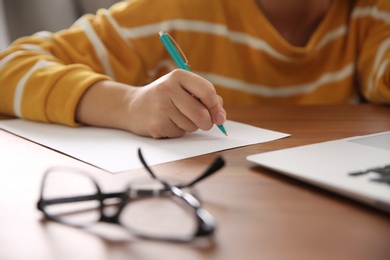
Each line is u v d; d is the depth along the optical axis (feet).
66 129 2.12
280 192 1.19
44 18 3.96
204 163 1.50
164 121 1.84
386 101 2.76
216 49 3.47
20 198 1.20
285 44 3.37
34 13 3.95
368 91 2.99
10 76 2.52
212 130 2.00
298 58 3.42
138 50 3.25
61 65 2.49
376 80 2.86
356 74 3.50
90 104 2.16
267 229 0.97
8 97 2.46
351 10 3.62
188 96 1.86
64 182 1.32
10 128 2.16
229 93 3.46
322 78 3.50
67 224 1.01
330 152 1.45
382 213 1.05
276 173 1.35
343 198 1.14
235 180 1.30
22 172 1.44
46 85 2.28
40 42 2.90
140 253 0.87
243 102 3.47
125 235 0.95
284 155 1.44
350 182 1.13
